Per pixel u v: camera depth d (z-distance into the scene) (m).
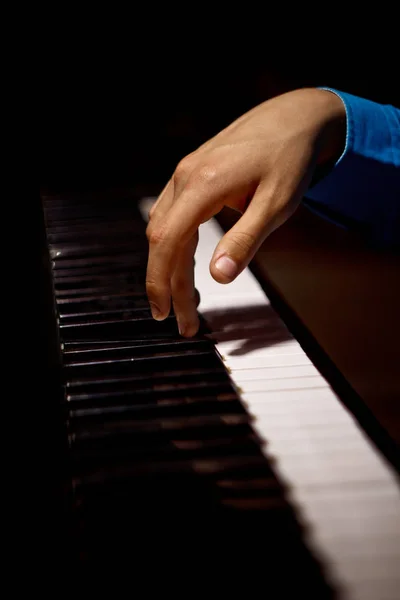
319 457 0.64
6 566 0.58
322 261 1.05
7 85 1.46
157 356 0.73
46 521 0.60
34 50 1.49
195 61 1.50
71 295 0.82
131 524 0.60
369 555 0.58
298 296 0.98
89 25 1.47
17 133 1.42
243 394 0.69
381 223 0.86
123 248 0.92
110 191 1.13
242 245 0.68
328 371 0.73
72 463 0.64
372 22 1.36
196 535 0.60
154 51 1.50
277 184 0.70
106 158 1.34
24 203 1.16
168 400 0.69
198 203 0.69
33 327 0.81
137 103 1.49
